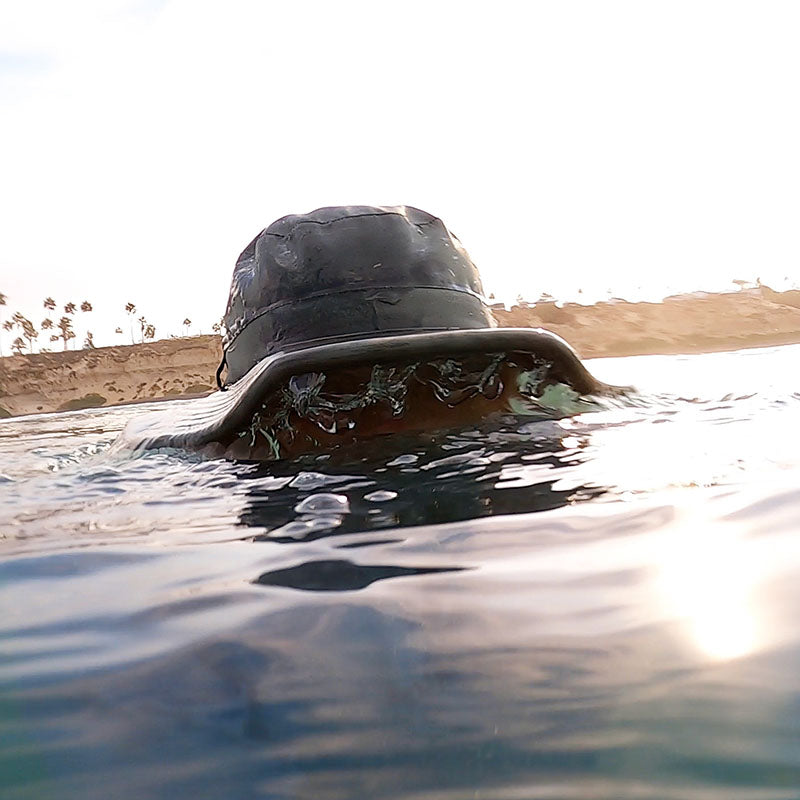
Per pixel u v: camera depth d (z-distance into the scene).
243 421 0.45
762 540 0.22
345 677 0.15
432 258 0.51
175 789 0.12
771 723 0.12
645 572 0.20
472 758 0.12
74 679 0.16
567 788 0.11
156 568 0.24
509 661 0.15
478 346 0.45
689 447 0.37
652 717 0.13
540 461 0.36
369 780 0.12
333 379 0.45
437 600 0.19
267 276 0.51
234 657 0.16
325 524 0.28
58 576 0.24
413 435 0.46
